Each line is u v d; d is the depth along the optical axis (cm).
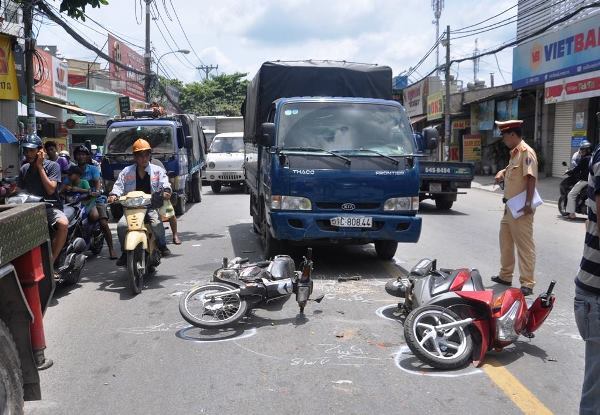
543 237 1099
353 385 423
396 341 516
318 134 765
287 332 542
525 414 376
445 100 2984
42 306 403
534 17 2184
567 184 1380
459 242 1034
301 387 420
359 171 738
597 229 296
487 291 472
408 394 407
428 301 488
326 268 809
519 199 660
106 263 879
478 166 3038
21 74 1239
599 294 300
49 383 434
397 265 830
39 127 1659
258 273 574
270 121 870
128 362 473
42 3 1111
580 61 1859
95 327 565
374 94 969
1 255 319
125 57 3234
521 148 663
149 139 1387
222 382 431
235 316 538
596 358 303
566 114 2222
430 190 1529
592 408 307
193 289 553
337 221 734
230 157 2105
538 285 721
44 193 700
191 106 5438
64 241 652
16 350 331
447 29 2708
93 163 967
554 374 442
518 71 2311
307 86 952
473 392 410
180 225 1272
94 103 3014
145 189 759
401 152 765
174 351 496
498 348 472
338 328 553
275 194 741
